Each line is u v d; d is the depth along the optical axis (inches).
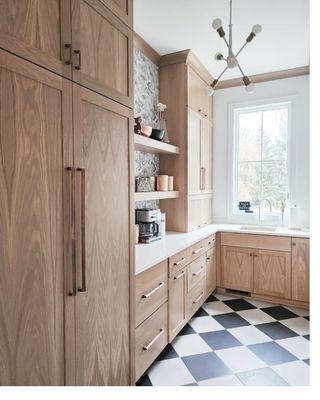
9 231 36.1
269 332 100.4
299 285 120.2
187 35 104.1
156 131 106.1
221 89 154.1
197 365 81.7
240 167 154.7
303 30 100.3
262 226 146.3
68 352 45.5
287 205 142.0
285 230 132.9
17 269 37.2
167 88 124.8
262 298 128.3
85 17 48.9
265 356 86.0
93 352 51.5
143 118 114.7
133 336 64.2
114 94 56.9
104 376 54.4
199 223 139.0
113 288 57.2
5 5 35.2
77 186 46.8
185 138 122.3
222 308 120.8
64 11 44.1
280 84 140.1
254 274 129.3
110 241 56.1
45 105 40.9
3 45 34.9
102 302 53.9
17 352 37.2
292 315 114.3
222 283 136.3
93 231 51.3
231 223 154.9
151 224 104.8
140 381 74.7
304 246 119.0
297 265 120.5
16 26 36.6
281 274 123.7
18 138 37.1
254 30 83.3
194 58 122.1
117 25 58.0
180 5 86.4
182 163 123.6
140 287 70.9
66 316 44.9
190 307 104.3
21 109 37.4
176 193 119.9
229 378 76.0
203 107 141.6
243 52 117.5
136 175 111.2
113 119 56.9
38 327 40.3
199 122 136.9
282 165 144.3
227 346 91.6
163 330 83.4
